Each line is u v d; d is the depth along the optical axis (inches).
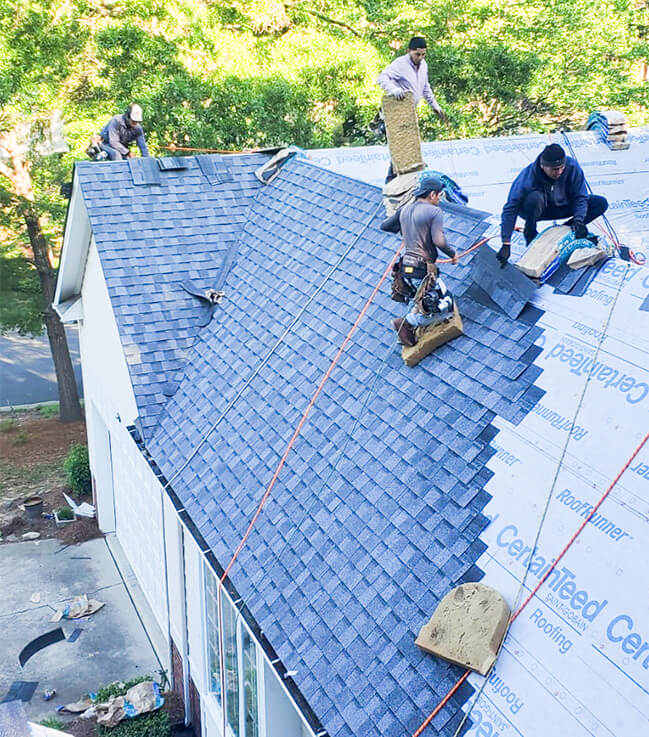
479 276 383.2
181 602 527.2
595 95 1005.8
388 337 421.7
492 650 267.6
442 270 414.9
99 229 599.5
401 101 472.1
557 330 340.2
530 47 949.2
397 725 270.2
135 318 566.3
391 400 382.9
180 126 858.1
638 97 1031.0
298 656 317.1
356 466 369.4
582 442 298.7
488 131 1054.4
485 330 367.6
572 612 262.5
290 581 348.2
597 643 251.4
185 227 619.8
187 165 651.5
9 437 984.3
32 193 914.1
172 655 568.7
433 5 940.6
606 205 376.2
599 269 348.5
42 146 895.1
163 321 569.6
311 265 531.8
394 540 324.8
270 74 893.2
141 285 582.6
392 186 473.7
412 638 290.0
